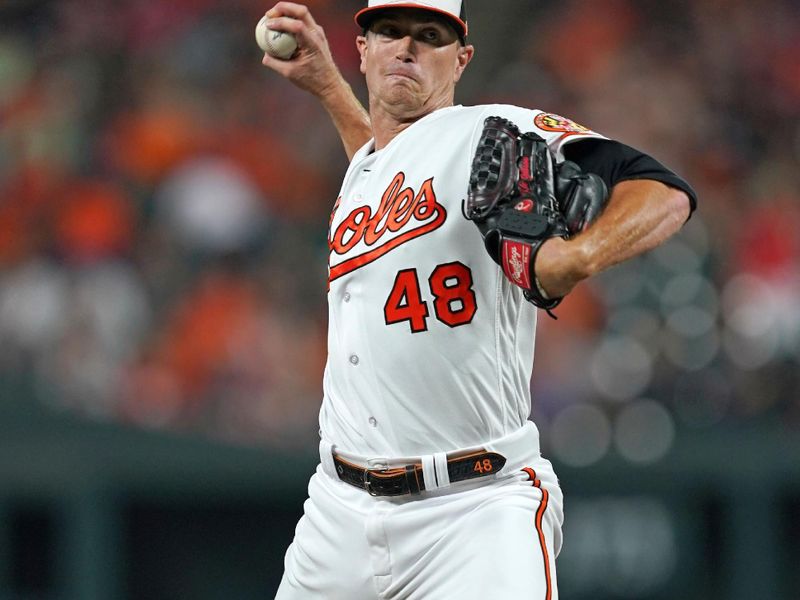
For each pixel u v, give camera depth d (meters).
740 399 31.89
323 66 14.33
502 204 10.30
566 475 27.62
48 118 39.28
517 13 48.00
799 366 32.53
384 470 11.70
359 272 11.81
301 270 36.06
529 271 9.98
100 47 42.22
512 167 10.45
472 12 47.91
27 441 26.14
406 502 11.73
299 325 34.59
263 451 26.59
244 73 42.47
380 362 11.62
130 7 43.56
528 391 12.10
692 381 32.44
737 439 28.19
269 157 39.66
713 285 34.16
